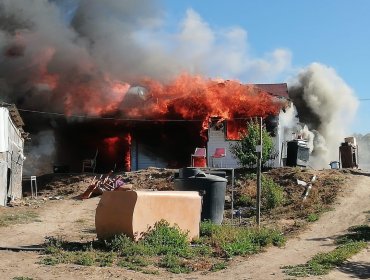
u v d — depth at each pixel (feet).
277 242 50.52
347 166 106.42
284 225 64.18
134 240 44.21
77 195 102.01
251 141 99.81
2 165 87.86
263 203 78.69
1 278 31.45
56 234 55.72
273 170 96.84
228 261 41.24
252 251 45.60
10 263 37.04
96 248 44.06
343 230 59.62
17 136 107.76
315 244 51.47
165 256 41.16
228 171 100.22
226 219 70.54
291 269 37.52
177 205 48.29
